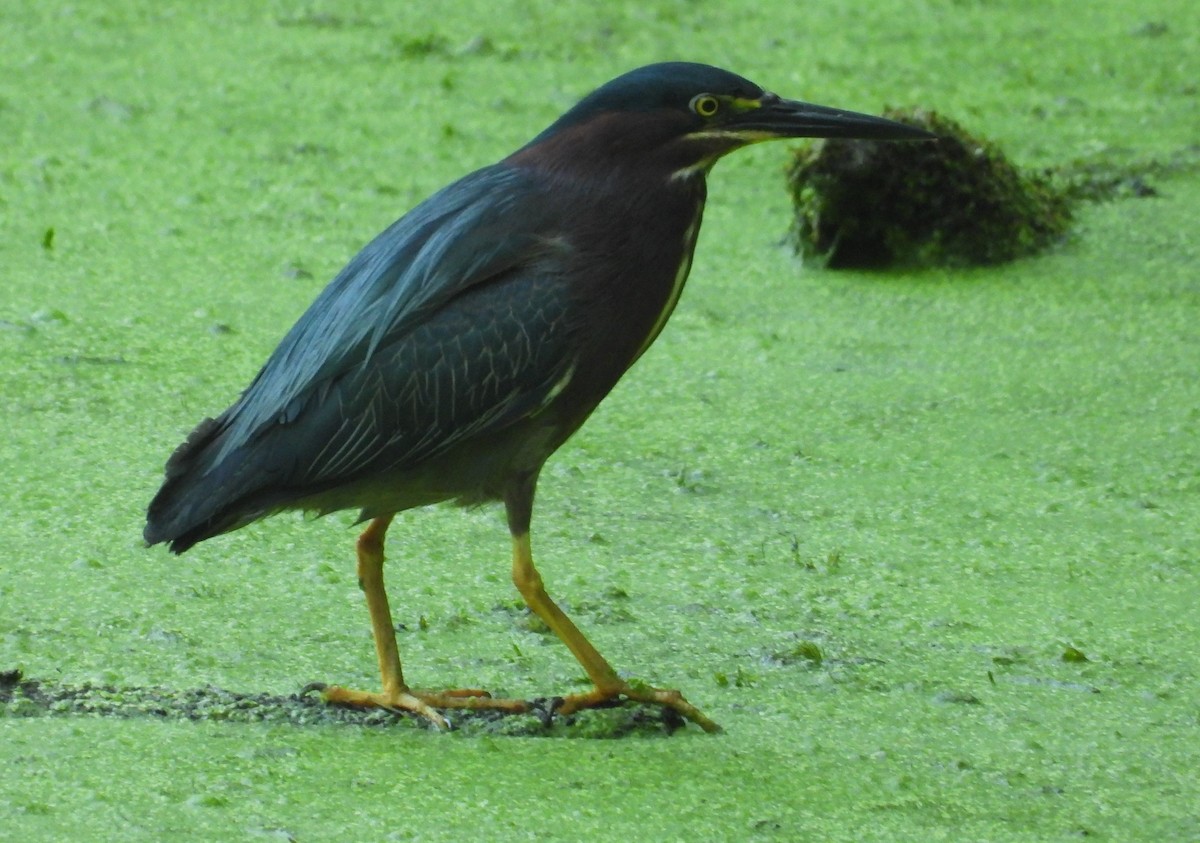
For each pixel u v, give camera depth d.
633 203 8.55
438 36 21.00
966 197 15.58
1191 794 7.86
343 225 15.62
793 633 9.52
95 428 11.70
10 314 13.45
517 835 7.30
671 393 12.88
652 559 10.41
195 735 8.14
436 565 10.25
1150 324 14.41
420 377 8.30
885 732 8.45
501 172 8.72
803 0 22.86
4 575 9.73
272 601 9.66
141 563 9.99
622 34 21.30
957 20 22.08
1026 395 13.04
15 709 8.29
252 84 19.22
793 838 7.37
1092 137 18.27
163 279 14.32
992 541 10.79
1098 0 23.05
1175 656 9.36
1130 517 11.15
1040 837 7.43
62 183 16.27
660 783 7.85
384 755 8.05
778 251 15.85
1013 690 8.94
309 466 8.26
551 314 8.34
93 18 21.50
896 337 14.09
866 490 11.45
